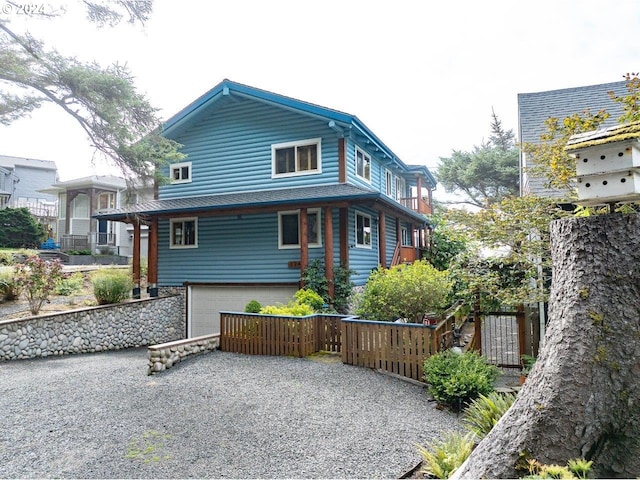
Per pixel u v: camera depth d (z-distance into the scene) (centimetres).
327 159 1245
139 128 1100
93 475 377
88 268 1694
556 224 258
